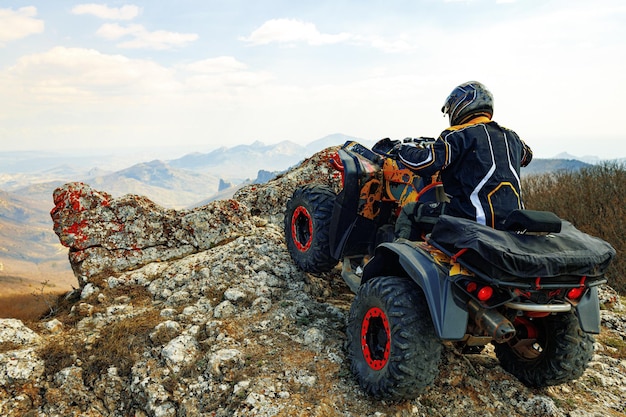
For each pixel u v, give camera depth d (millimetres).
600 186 12945
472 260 3068
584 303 3291
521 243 3090
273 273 5676
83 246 6520
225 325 4707
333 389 3781
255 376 3936
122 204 6840
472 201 3410
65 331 4984
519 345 3926
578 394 4082
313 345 4348
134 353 4457
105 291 5789
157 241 6812
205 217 7027
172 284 5715
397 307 3398
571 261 3043
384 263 3963
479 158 3428
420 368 3295
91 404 4105
